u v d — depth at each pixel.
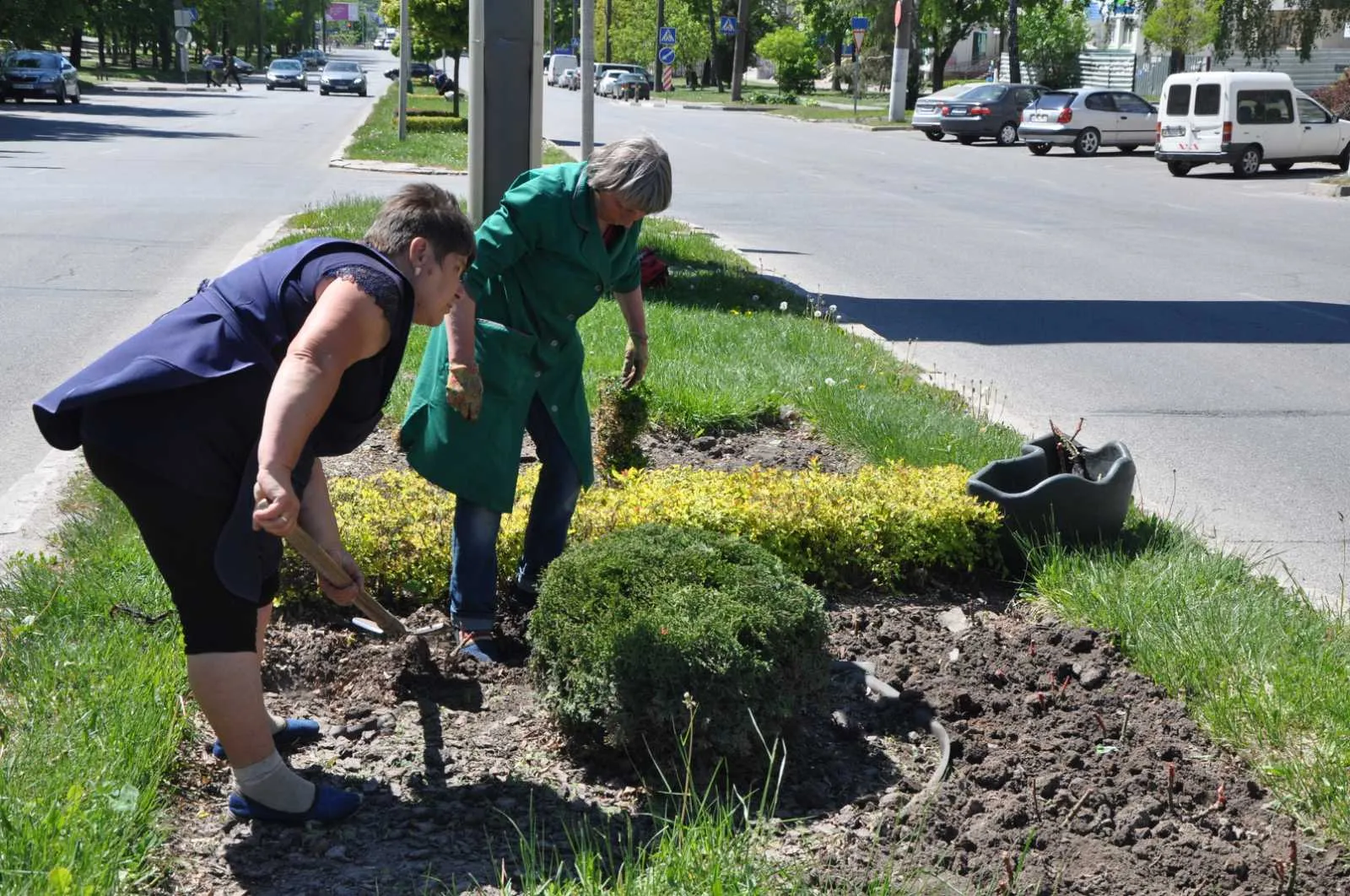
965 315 11.33
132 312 10.19
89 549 4.69
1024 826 3.23
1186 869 3.03
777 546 4.80
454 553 4.18
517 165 10.60
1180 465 6.93
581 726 3.49
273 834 3.13
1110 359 9.66
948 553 4.93
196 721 3.56
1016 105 36.47
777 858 3.04
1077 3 55.50
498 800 3.33
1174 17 38.94
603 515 4.76
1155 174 27.97
